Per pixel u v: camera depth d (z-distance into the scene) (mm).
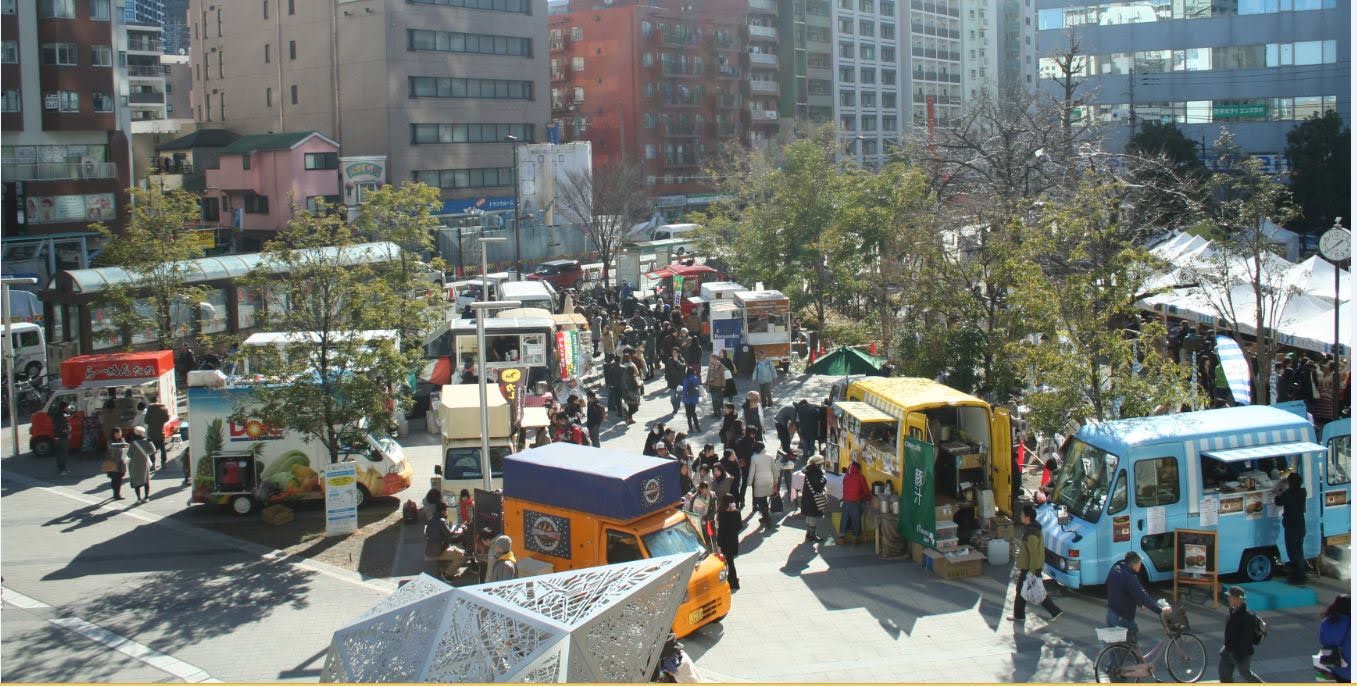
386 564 18547
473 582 17625
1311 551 16547
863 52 126688
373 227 30031
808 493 18922
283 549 19391
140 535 20281
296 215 27094
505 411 21297
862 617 15688
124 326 31531
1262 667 13547
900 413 18516
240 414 21250
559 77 101250
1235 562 16266
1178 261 27797
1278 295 25359
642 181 87188
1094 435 16594
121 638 15406
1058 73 73750
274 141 71438
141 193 32875
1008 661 14078
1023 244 22109
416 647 9914
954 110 114125
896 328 28594
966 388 22984
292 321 20531
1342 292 26094
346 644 10398
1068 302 18266
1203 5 69438
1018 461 20906
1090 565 15945
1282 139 68000
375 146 77312
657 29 100125
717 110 106500
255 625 15891
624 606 9812
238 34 83188
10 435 28766
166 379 27766
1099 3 72312
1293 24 67125
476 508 17859
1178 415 17031
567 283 61281
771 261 40375
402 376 21031
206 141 78188
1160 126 57531
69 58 55750
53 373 33219
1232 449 16234
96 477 24484
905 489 17906
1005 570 17484
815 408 23641
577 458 16234
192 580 17828
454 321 33125
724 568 15484
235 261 36969
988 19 150625
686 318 41312
